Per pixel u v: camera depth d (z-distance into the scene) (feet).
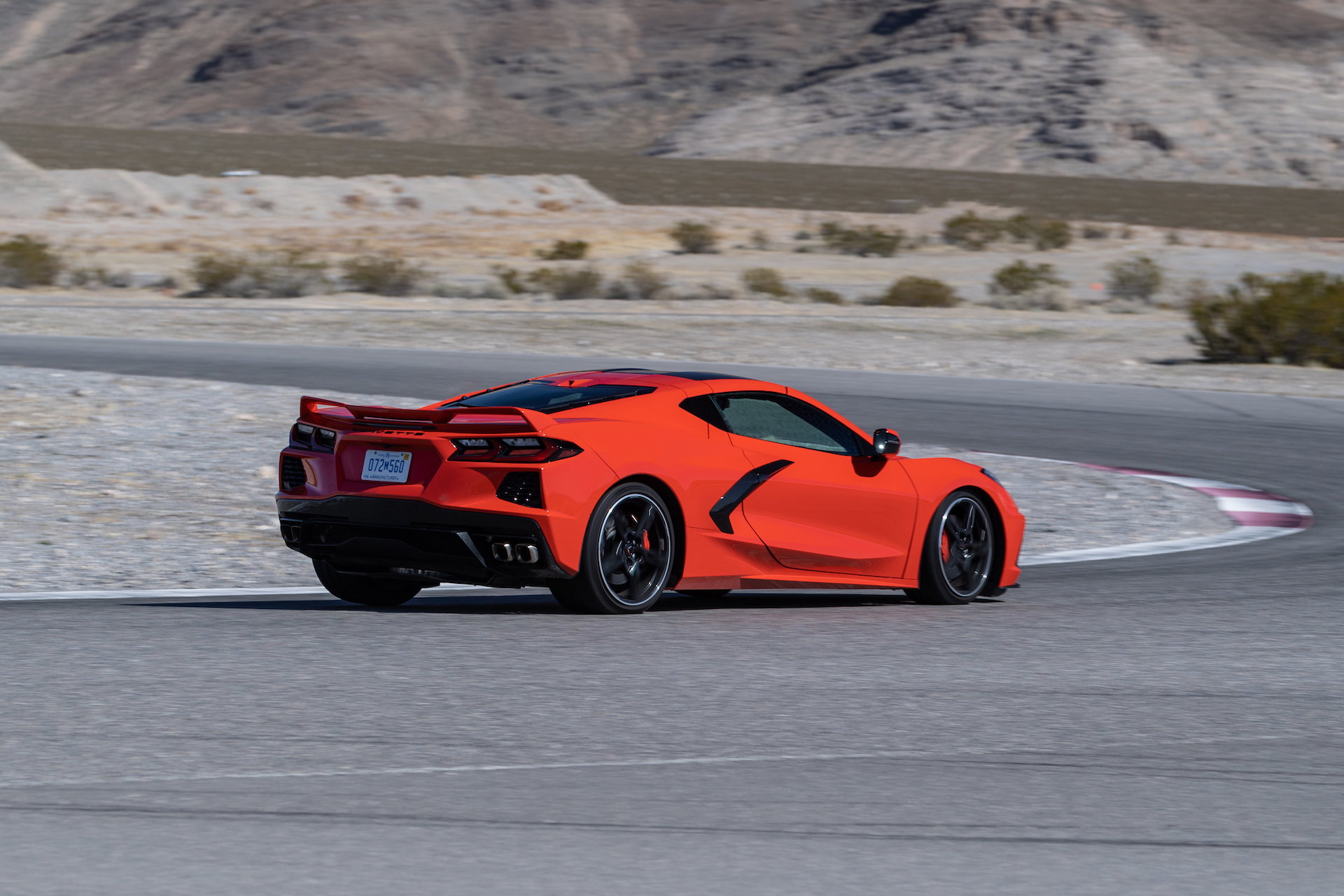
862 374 312.91
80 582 125.08
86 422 210.59
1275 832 59.72
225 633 98.78
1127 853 56.65
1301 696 85.30
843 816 60.59
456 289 544.62
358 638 97.45
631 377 112.16
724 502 107.14
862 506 113.80
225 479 178.91
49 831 56.75
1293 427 255.09
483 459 100.07
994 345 400.88
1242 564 141.90
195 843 55.62
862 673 89.56
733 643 98.12
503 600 119.34
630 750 70.38
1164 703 82.99
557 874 52.75
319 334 387.14
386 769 66.13
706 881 52.39
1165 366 358.84
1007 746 72.64
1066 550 153.69
